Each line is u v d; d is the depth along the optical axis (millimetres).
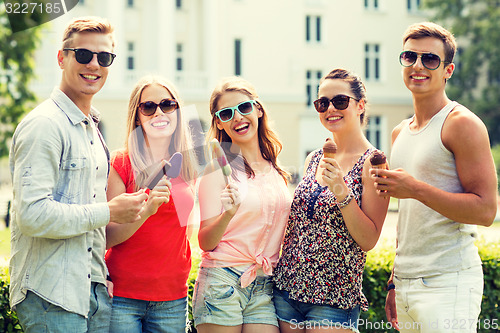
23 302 2646
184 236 3104
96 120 2994
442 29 3045
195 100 25188
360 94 3215
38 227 2482
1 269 3758
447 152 2965
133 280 2945
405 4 28500
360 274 3129
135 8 26000
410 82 3070
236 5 25953
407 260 3125
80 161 2682
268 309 3148
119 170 2998
